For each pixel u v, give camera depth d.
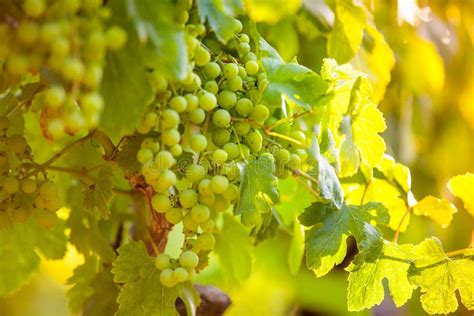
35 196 1.42
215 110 1.38
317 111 1.45
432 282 1.45
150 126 1.33
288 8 1.70
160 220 1.48
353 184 1.58
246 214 1.36
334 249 1.44
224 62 1.39
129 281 1.40
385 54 1.69
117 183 1.59
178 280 1.36
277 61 1.41
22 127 1.48
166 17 1.27
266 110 1.38
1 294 1.63
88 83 1.25
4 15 1.26
